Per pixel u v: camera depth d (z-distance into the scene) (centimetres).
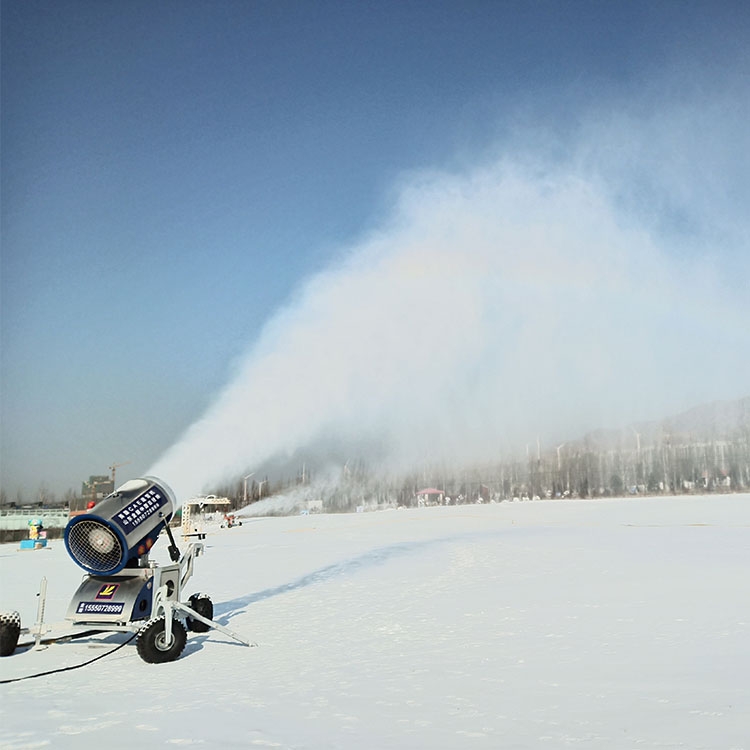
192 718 787
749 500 6706
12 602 1825
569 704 791
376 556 2962
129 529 1243
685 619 1295
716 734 664
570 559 2466
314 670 1030
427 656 1092
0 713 823
